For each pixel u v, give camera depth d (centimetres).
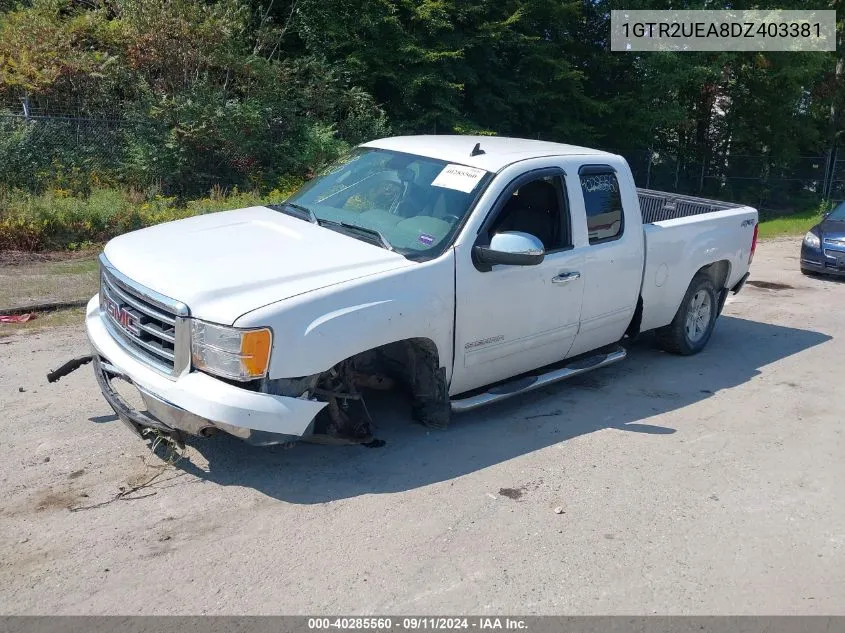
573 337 591
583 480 477
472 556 388
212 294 415
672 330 730
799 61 2511
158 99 1430
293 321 411
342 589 355
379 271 457
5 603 333
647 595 366
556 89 2186
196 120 1378
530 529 417
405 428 532
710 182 2803
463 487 458
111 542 382
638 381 676
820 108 2864
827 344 830
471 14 1969
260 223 525
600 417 585
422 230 502
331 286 434
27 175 1255
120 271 459
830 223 1239
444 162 550
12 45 1411
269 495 434
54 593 342
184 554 375
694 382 680
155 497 425
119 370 446
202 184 1442
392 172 560
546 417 578
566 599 359
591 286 587
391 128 1794
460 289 489
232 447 486
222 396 399
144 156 1364
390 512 425
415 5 1834
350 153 619
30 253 1023
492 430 545
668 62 2302
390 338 452
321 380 448
